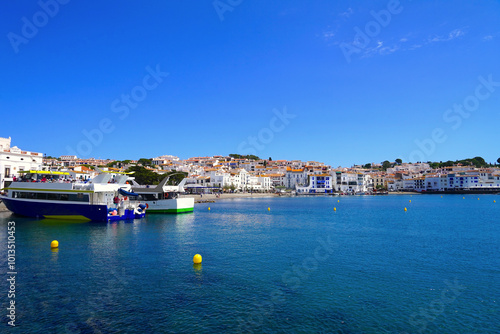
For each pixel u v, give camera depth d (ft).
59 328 47.47
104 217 154.10
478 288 64.90
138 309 53.93
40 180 171.73
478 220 186.50
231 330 47.29
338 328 48.29
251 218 193.57
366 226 158.30
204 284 66.18
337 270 76.95
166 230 135.33
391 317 52.03
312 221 180.45
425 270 77.20
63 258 85.05
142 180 383.86
